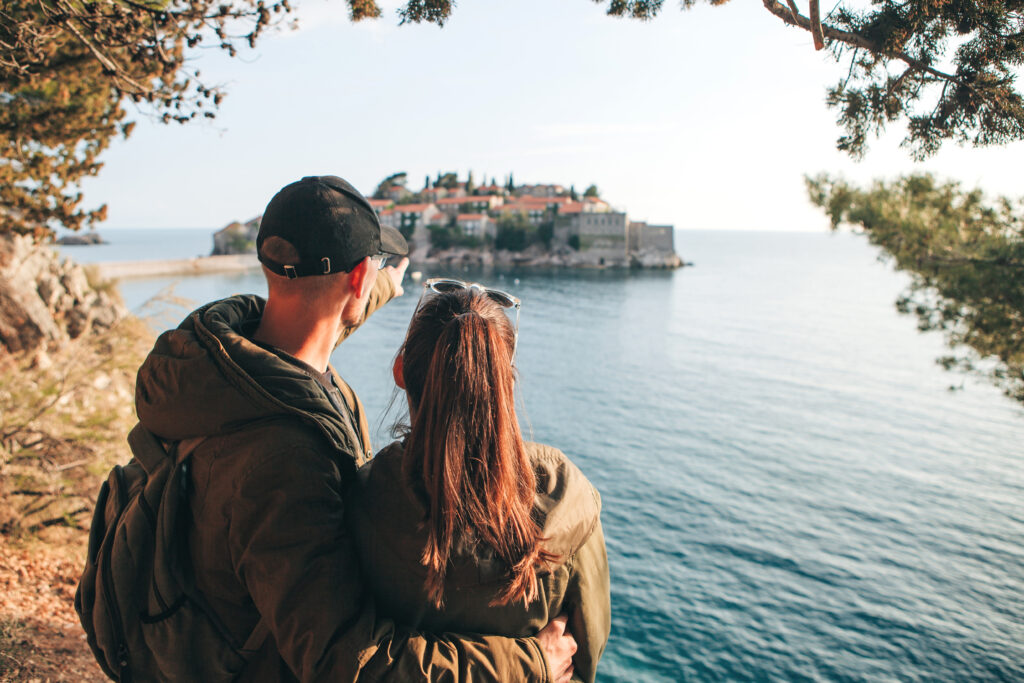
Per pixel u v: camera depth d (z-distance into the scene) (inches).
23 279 754.8
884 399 1716.3
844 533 872.9
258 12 164.4
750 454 1224.8
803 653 597.3
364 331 2566.4
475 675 41.3
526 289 4365.2
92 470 407.8
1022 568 784.3
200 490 44.8
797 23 96.6
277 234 47.9
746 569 761.0
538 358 2223.2
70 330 816.9
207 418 44.1
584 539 47.7
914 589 726.5
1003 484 1083.3
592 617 48.9
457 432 42.2
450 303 48.5
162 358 46.6
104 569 45.3
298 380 46.2
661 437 1325.0
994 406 1644.9
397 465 46.7
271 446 43.6
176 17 165.8
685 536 847.1
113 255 7746.1
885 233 430.3
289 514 42.3
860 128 104.1
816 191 464.1
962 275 403.5
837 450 1263.5
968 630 647.8
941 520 929.5
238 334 48.7
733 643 605.6
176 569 44.9
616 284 4845.0
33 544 377.4
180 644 44.5
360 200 51.8
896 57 96.5
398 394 52.2
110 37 172.6
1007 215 397.1
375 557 44.7
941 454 1253.1
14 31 154.6
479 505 41.6
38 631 267.7
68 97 294.7
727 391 1780.3
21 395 401.4
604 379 1908.2
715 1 111.3
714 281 5319.9
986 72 92.6
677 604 671.8
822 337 2768.2
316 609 40.9
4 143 312.2
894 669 580.4
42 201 342.6
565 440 1286.9
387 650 40.9
